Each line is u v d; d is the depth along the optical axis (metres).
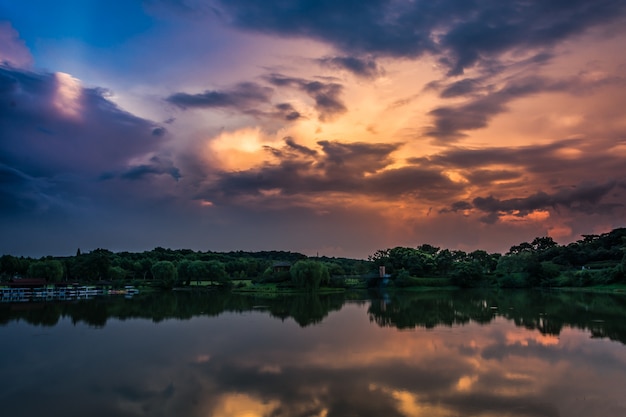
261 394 35.72
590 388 36.56
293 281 170.38
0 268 184.25
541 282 170.50
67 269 189.62
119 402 34.62
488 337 58.69
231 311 96.50
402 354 49.00
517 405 32.75
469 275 187.62
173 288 190.88
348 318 82.25
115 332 67.25
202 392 36.56
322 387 37.34
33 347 55.72
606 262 187.00
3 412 32.91
